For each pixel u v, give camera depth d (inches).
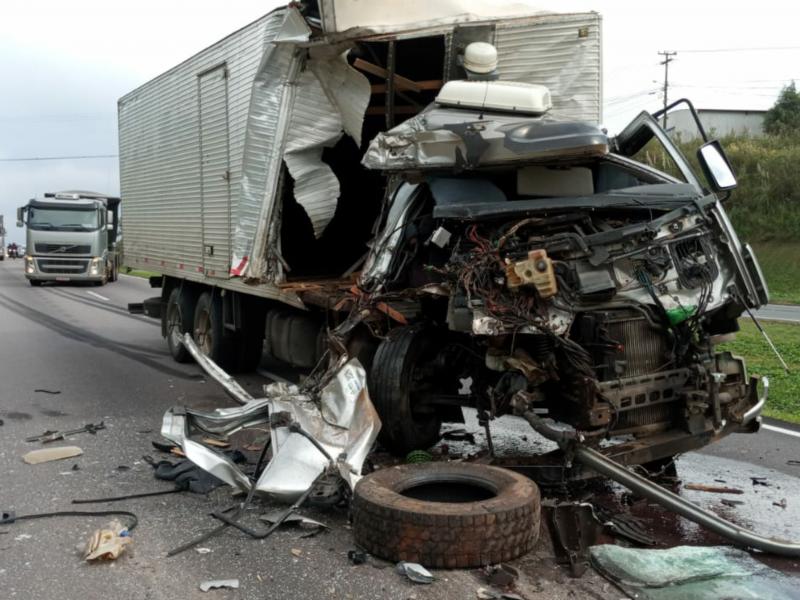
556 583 159.5
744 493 224.2
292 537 182.7
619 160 234.1
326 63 293.9
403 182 259.1
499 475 184.5
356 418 211.8
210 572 164.1
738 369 222.5
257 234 311.6
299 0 280.8
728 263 215.3
